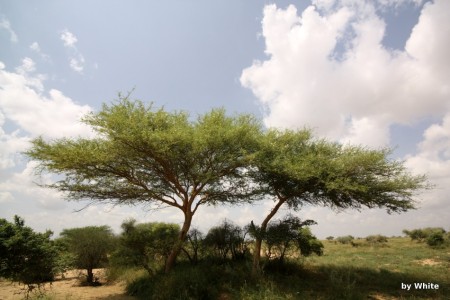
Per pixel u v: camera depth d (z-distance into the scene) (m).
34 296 12.88
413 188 14.74
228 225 18.62
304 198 18.16
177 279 12.71
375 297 12.33
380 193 15.30
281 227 15.97
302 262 18.34
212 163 15.00
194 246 17.78
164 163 14.30
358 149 15.24
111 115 12.66
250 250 20.44
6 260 10.98
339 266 18.59
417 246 33.91
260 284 12.33
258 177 16.88
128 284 16.02
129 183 15.95
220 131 13.66
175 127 13.49
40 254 11.88
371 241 42.16
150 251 16.16
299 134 16.67
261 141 15.50
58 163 12.95
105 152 13.34
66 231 19.84
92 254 18.86
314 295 12.40
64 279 20.75
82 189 15.16
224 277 14.10
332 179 14.84
